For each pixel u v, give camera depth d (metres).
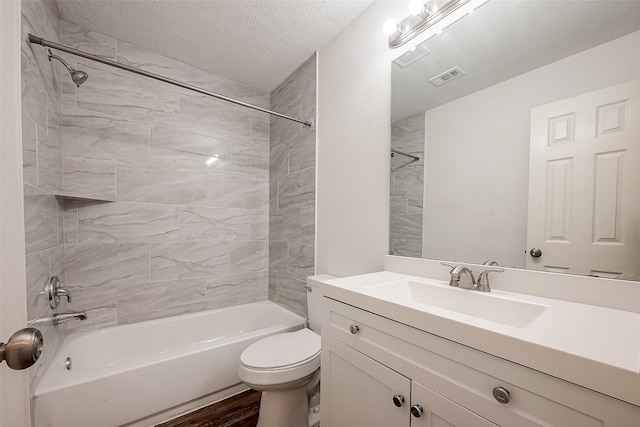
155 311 1.90
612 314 0.68
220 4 1.46
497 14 1.01
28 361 0.43
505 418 0.52
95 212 1.70
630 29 0.74
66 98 1.59
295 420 1.30
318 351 1.36
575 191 0.82
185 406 1.45
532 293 0.89
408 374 0.71
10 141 0.52
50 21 1.40
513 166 0.97
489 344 0.55
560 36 0.87
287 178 2.19
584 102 0.81
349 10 1.52
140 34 1.71
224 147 2.21
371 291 0.90
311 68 1.93
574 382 0.44
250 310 2.22
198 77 2.08
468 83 1.10
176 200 1.98
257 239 2.38
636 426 0.39
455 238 1.13
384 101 1.41
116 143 1.75
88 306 1.68
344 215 1.66
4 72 0.51
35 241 1.12
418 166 1.27
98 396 1.19
